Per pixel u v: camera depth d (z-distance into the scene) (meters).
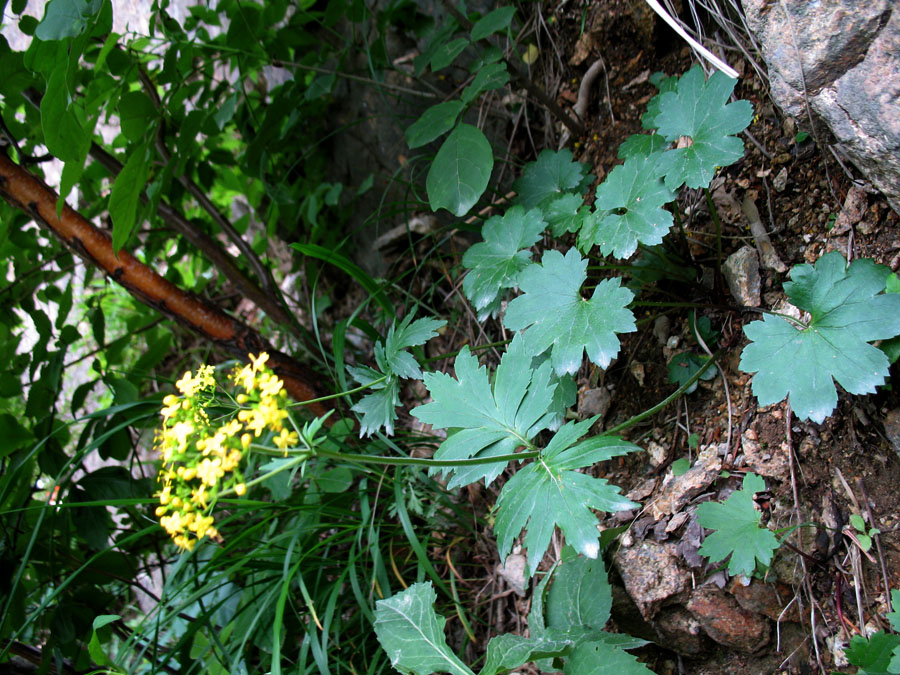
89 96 0.55
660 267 0.47
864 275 0.38
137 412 0.61
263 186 0.68
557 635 0.41
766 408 0.43
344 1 0.60
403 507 0.50
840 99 0.38
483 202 0.60
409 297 0.59
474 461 0.39
